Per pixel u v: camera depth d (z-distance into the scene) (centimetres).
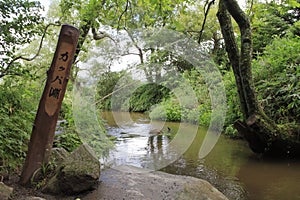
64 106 488
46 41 843
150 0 398
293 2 435
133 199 254
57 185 264
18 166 318
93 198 257
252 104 410
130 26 431
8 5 379
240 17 413
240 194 293
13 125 325
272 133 406
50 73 272
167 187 281
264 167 387
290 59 532
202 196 265
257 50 796
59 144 393
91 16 458
